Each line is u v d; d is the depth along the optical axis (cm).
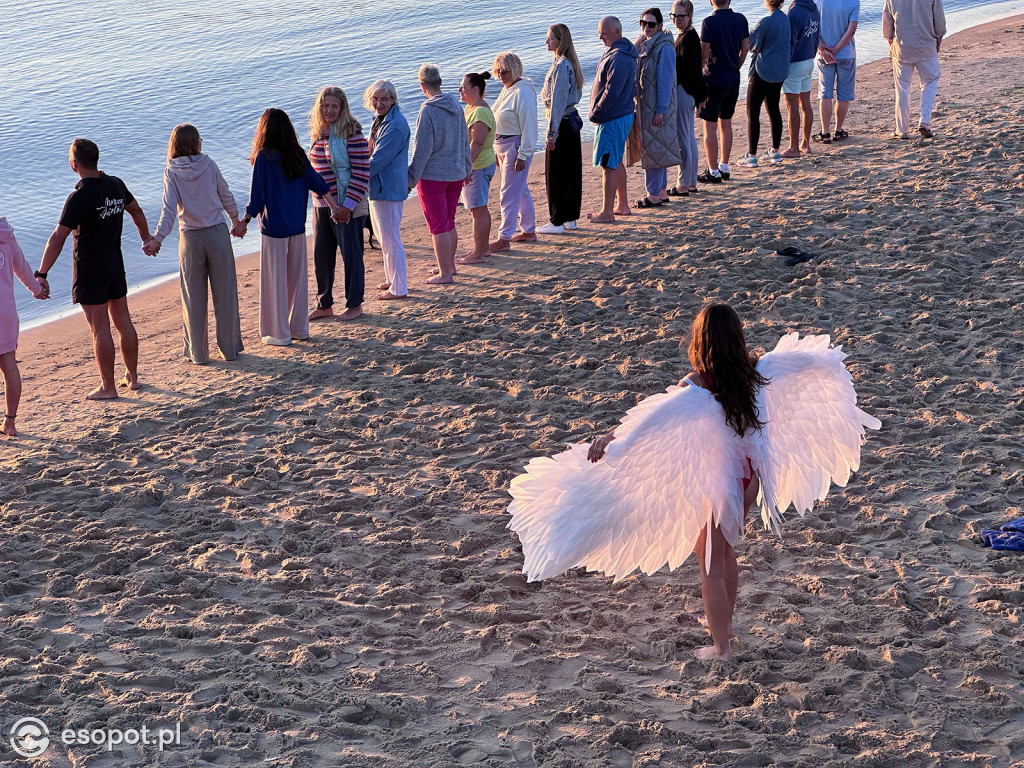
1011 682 444
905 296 903
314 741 420
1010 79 1797
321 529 603
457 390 789
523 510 466
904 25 1383
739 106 1886
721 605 460
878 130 1521
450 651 486
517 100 1111
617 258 1077
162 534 600
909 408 714
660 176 1252
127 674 467
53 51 3203
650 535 453
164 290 1223
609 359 831
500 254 1140
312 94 2441
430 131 991
